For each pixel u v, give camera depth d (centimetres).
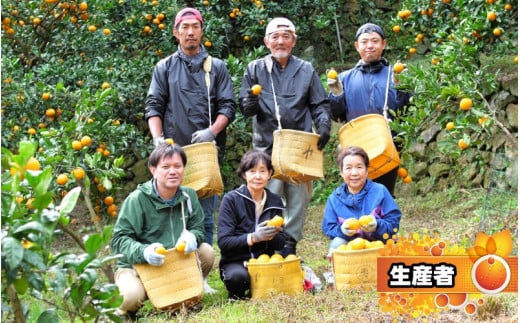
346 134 474
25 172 249
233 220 441
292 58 488
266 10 767
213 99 486
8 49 657
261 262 416
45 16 654
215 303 420
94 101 509
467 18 524
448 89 452
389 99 492
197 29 480
